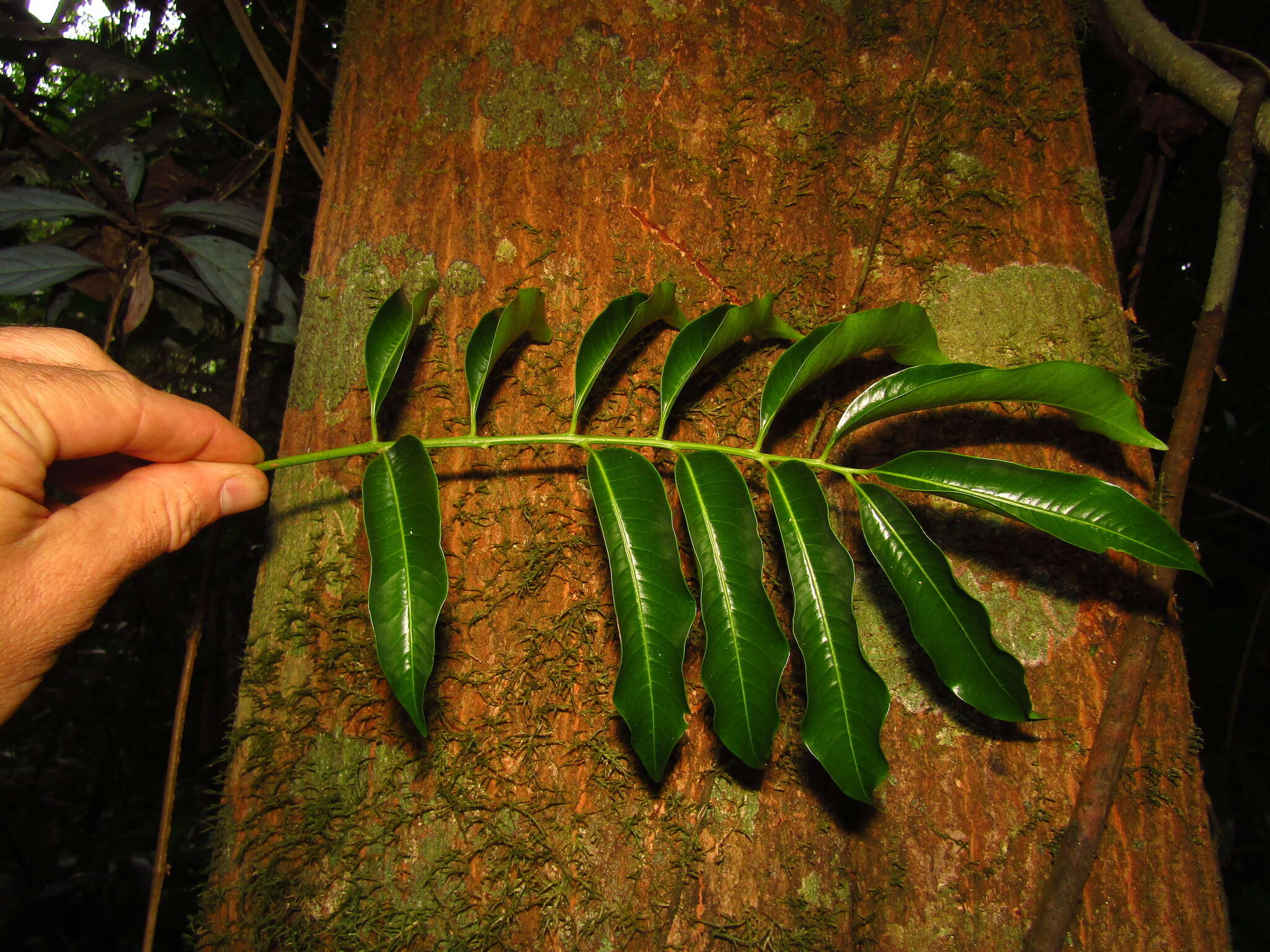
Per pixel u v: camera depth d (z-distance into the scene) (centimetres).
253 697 33
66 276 48
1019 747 31
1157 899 30
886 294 33
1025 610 31
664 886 30
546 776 31
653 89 33
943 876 30
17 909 66
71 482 33
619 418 32
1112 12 44
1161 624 30
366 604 32
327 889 31
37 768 82
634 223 33
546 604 31
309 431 34
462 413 33
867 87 34
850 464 33
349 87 37
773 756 31
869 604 32
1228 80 40
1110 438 28
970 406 32
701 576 27
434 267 34
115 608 96
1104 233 34
